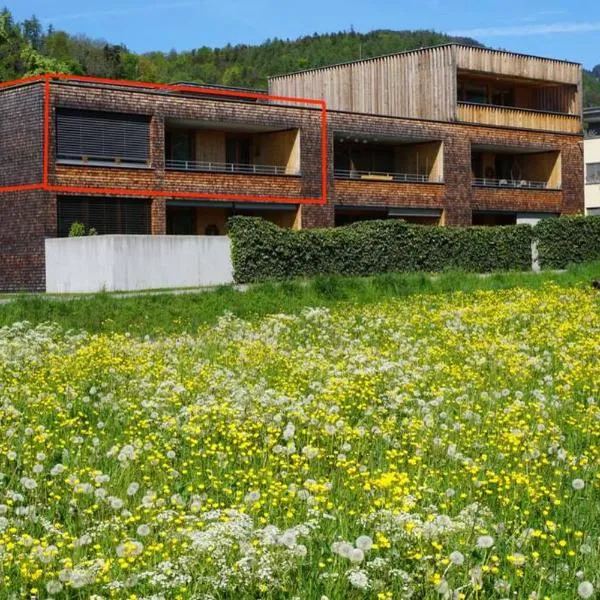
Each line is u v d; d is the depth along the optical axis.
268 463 7.51
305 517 6.14
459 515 5.88
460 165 40.53
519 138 43.03
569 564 5.48
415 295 22.55
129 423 8.89
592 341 13.20
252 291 22.31
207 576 4.95
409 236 32.44
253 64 129.25
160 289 25.11
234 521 5.42
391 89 42.44
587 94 147.88
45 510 6.36
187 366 12.23
